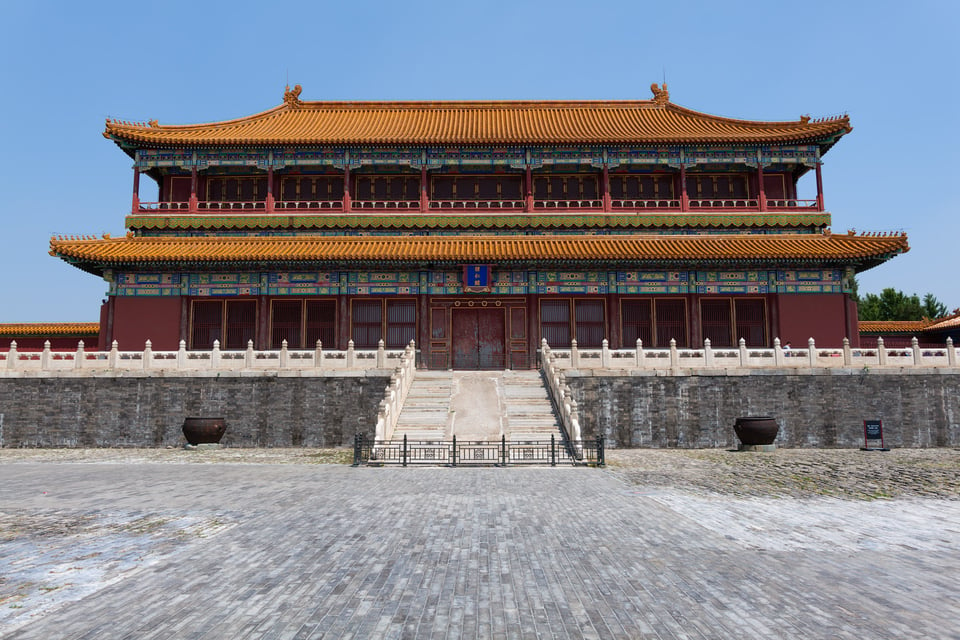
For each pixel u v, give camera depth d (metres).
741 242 44.38
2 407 33.97
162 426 33.88
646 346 43.94
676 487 20.31
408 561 11.72
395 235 46.09
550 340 44.22
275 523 14.93
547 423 29.72
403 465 25.31
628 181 49.09
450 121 52.69
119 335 42.94
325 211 46.53
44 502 17.69
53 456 29.83
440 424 29.62
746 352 34.19
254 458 28.64
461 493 19.09
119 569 11.24
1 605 9.41
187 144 45.56
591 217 46.38
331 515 15.83
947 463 26.52
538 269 44.28
